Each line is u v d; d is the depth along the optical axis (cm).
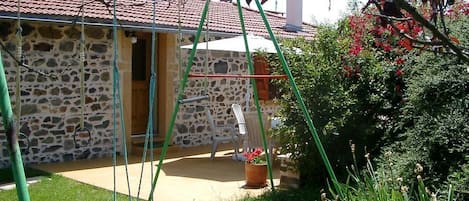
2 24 843
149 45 1101
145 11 1045
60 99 918
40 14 838
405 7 166
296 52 679
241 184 740
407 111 566
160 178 787
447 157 480
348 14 689
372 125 662
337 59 678
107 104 980
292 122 660
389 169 456
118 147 1002
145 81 1103
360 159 657
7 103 115
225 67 1174
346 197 351
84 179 771
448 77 499
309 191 655
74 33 925
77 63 934
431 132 488
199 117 1138
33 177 773
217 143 965
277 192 653
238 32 1156
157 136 1092
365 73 684
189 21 1094
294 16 1482
